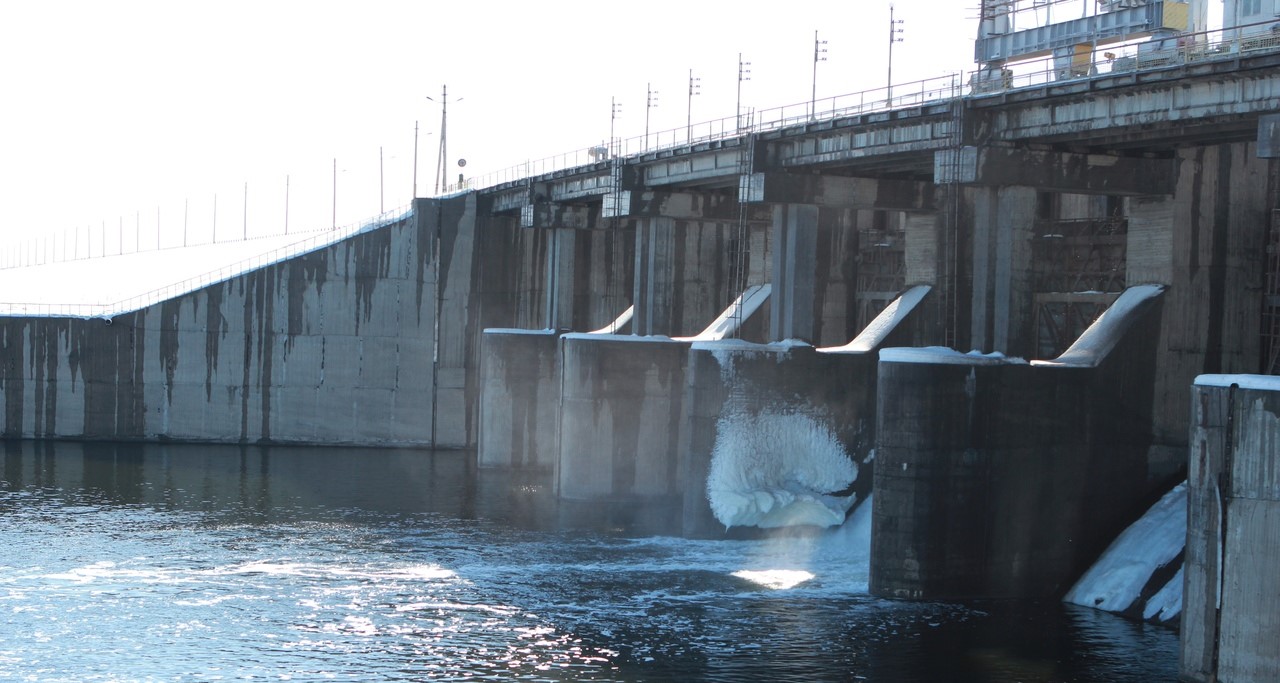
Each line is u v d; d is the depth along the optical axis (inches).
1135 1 2276.1
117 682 1544.0
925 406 1910.7
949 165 2026.3
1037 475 1984.5
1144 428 2073.1
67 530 2410.2
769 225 3068.4
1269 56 1614.2
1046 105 1940.2
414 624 1801.2
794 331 2500.0
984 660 1649.9
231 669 1596.9
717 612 1876.2
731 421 2471.7
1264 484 1459.2
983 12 2464.3
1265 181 2116.1
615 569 2167.8
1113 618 1862.7
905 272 2704.2
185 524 2497.5
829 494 2508.6
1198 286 2092.8
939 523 1921.8
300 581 2043.6
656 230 3024.1
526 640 1728.6
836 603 1923.0
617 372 2925.7
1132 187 2076.8
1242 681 1481.3
